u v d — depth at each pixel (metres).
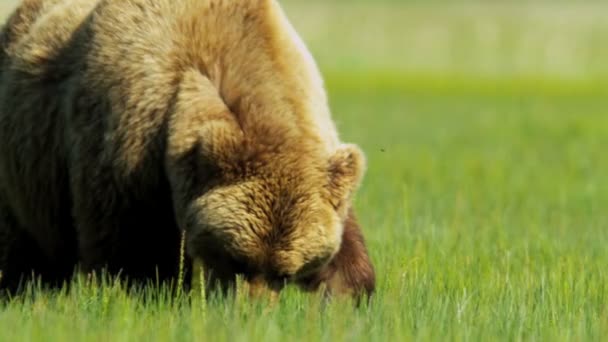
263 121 10.79
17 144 12.76
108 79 11.50
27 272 13.42
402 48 89.06
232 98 11.05
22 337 9.80
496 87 68.44
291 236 10.39
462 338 10.20
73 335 9.84
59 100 12.30
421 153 33.47
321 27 96.62
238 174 10.53
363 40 91.56
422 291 12.23
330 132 11.50
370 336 10.12
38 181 12.64
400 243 15.41
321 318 10.78
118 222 11.63
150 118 11.22
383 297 11.91
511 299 11.95
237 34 11.35
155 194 11.45
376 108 52.38
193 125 10.84
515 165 31.53
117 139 11.33
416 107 53.78
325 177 10.66
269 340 9.65
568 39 93.94
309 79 11.48
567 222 20.19
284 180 10.52
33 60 12.66
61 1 13.27
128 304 10.94
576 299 12.30
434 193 23.67
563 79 74.50
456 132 41.47
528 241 16.34
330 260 10.98
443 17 104.75
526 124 45.34
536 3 134.62
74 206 11.98
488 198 23.47
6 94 12.92
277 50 11.30
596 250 16.14
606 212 22.23
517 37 94.56
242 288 10.45
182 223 10.91
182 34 11.40
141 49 11.41
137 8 11.72
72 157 11.87
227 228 10.39
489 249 15.61
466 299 11.70
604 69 80.81
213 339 9.53
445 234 16.73
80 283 11.84
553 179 28.33
